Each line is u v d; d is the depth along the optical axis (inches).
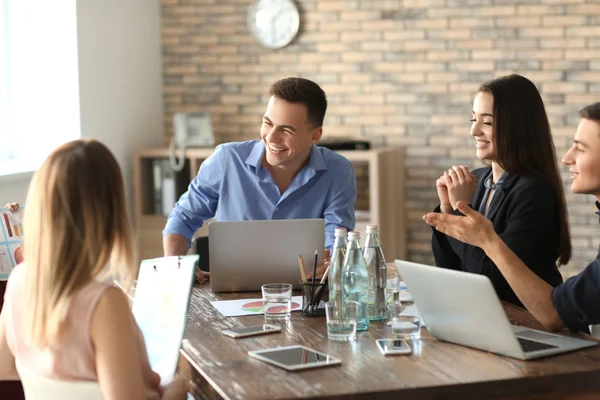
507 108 123.9
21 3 232.4
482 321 91.7
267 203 145.6
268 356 93.3
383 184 239.1
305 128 135.0
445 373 86.9
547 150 125.0
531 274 102.3
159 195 255.1
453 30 248.7
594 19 237.8
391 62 254.7
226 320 111.7
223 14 266.8
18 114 235.0
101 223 81.6
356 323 104.0
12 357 91.0
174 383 91.1
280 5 260.5
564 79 241.6
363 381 84.9
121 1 252.5
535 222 121.5
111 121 249.4
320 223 126.3
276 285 111.3
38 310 80.4
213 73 269.4
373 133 258.2
